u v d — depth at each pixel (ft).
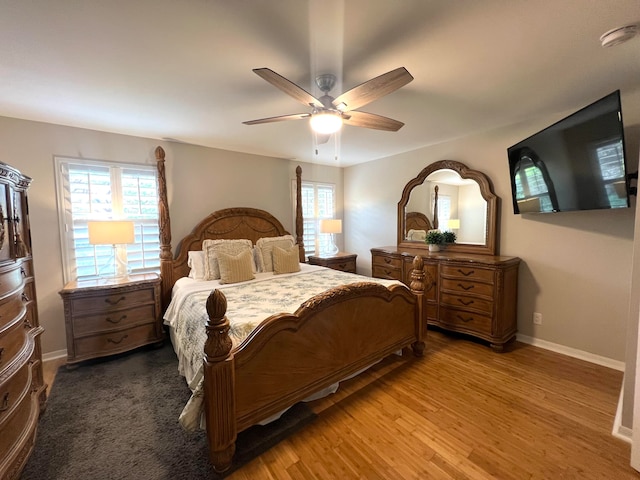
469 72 6.28
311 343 6.11
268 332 5.35
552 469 4.86
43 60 5.65
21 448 4.48
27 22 4.50
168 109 8.14
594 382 7.46
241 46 5.24
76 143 9.55
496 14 4.46
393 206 14.39
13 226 5.30
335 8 4.28
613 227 8.11
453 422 6.04
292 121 9.20
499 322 9.18
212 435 4.67
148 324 9.74
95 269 9.92
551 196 8.28
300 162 15.35
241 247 11.23
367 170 15.65
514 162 9.27
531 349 9.46
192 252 10.96
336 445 5.46
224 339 4.76
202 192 12.14
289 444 5.50
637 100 7.37
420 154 12.90
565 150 7.56
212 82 6.59
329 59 5.66
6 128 8.50
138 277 10.06
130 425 6.07
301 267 12.46
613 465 4.93
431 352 9.29
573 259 8.84
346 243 17.17
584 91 7.29
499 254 10.52
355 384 7.51
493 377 7.75
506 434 5.68
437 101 7.85
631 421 5.47
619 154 6.43
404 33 4.91
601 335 8.41
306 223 15.61
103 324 8.87
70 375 8.13
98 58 5.60
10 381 4.53
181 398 7.03
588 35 5.01
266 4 4.18
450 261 10.27
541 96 7.57
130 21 4.53
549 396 6.89
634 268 5.36
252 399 5.22
